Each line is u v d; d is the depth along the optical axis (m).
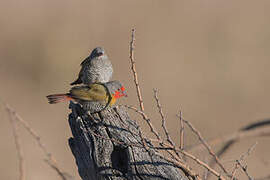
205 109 16.86
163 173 5.27
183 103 17.14
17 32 20.72
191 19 21.77
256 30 21.17
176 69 18.75
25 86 18.25
